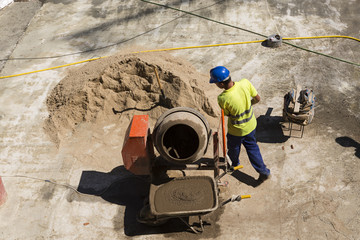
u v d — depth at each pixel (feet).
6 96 23.76
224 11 30.73
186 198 14.38
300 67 24.17
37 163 18.95
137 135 14.38
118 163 18.66
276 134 19.56
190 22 29.76
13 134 20.84
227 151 18.58
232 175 17.60
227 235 15.06
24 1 35.40
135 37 28.66
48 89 24.06
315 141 18.95
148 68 21.09
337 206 15.72
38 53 27.84
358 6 30.37
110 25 30.48
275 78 23.39
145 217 14.93
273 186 16.89
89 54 27.22
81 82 21.81
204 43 27.20
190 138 16.33
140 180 17.66
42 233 15.62
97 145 19.72
